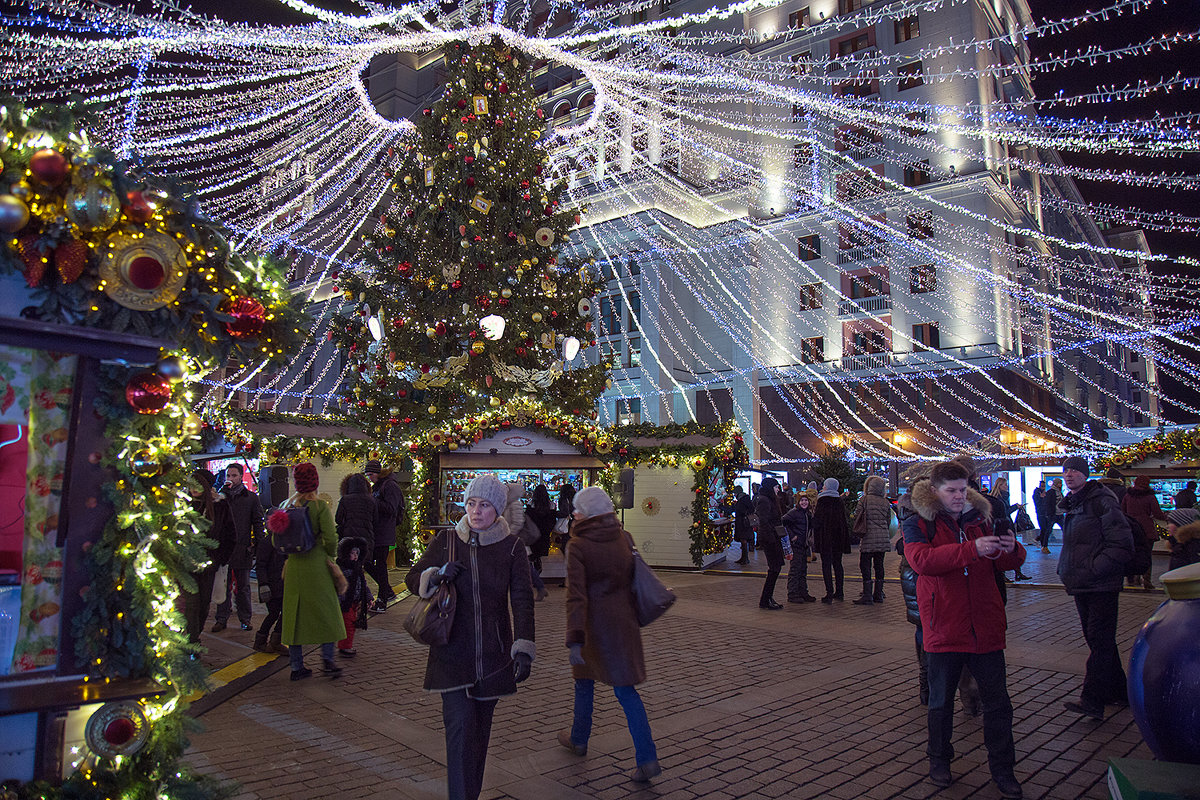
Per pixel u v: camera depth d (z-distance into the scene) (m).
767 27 41.62
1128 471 18.91
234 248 3.37
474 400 15.34
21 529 2.86
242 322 3.33
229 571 8.70
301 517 6.41
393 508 10.41
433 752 4.64
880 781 4.21
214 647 7.76
